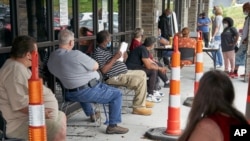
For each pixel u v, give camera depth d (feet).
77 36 18.81
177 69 14.20
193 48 24.29
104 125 16.35
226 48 28.37
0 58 12.97
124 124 16.56
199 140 6.23
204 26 46.19
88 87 14.15
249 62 26.63
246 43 27.25
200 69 17.30
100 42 16.49
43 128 7.58
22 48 10.01
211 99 6.47
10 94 9.86
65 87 14.20
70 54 13.78
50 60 14.10
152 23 32.09
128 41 28.27
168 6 41.81
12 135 10.18
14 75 9.85
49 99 10.86
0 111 10.30
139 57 19.89
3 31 13.24
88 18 20.38
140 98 17.92
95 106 18.93
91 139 14.67
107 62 16.26
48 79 15.64
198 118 6.49
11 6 13.53
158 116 17.90
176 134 14.53
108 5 23.58
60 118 10.89
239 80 27.58
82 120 17.08
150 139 14.75
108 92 14.64
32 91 7.41
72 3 18.44
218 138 6.18
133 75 17.62
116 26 25.80
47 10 16.07
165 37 34.19
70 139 14.61
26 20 14.57
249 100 10.50
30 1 14.76
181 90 24.03
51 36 16.31
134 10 29.53
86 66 13.88
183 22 50.42
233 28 28.14
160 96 21.66
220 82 6.54
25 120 10.18
